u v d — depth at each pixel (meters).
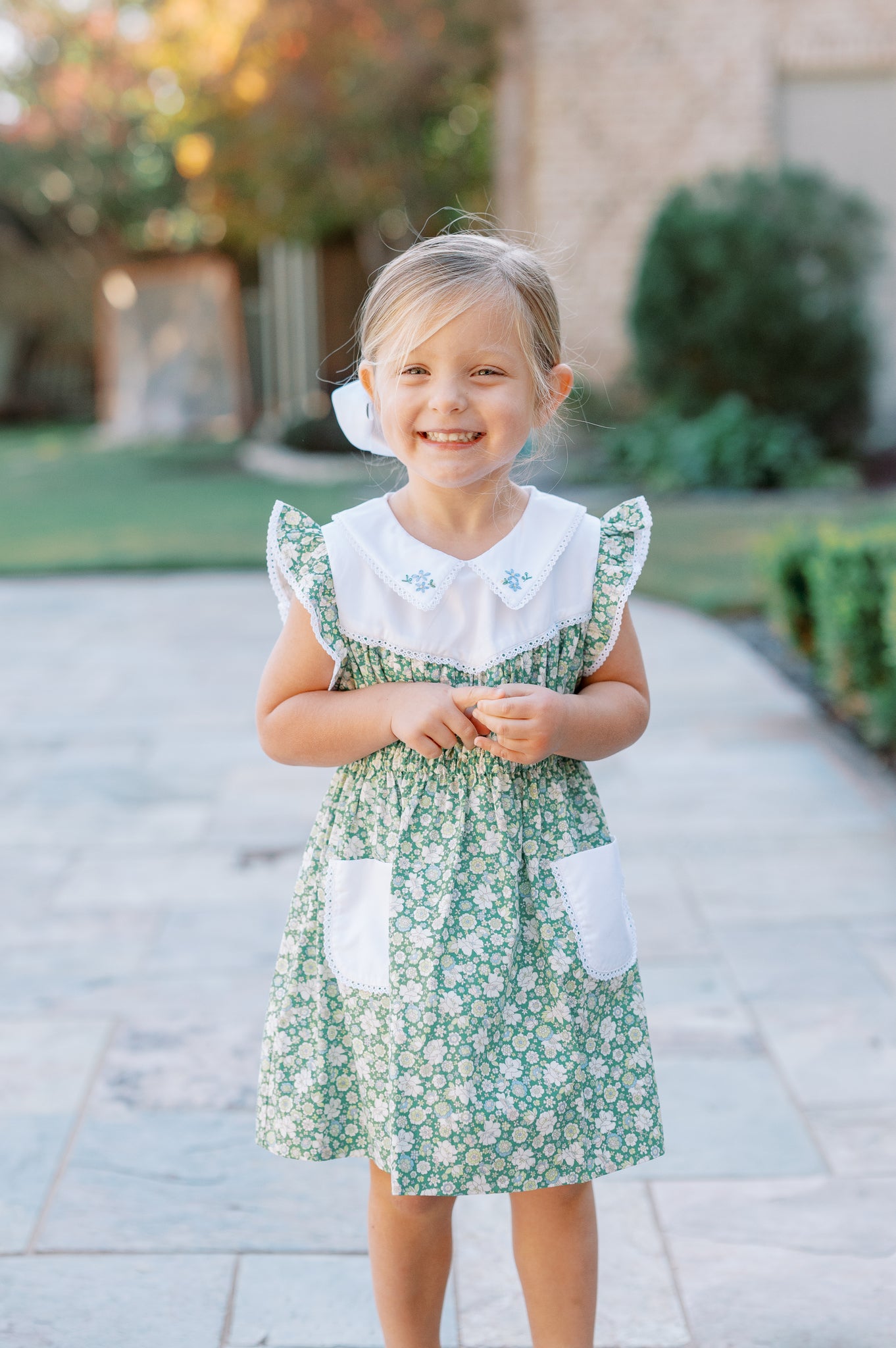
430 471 1.58
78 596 8.22
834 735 5.02
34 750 5.02
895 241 12.30
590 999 1.61
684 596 7.34
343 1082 1.64
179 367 18.09
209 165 14.04
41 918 3.46
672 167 12.34
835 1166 2.30
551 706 1.54
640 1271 2.04
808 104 12.29
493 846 1.60
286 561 1.65
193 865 3.83
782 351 11.21
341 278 16.70
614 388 12.60
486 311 1.53
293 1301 1.98
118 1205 2.21
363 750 1.62
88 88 16.52
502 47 12.39
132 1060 2.70
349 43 12.25
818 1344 1.88
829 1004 2.89
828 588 4.96
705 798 4.31
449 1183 1.54
